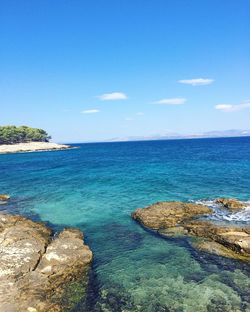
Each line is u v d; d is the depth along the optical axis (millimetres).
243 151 104562
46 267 16766
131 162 74000
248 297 14797
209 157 81250
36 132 175625
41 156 109125
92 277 16906
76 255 18047
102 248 20781
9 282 15195
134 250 20312
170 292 15367
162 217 25547
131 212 28719
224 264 17922
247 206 28594
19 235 20266
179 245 20766
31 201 34375
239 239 19328
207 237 21297
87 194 36500
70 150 156500
